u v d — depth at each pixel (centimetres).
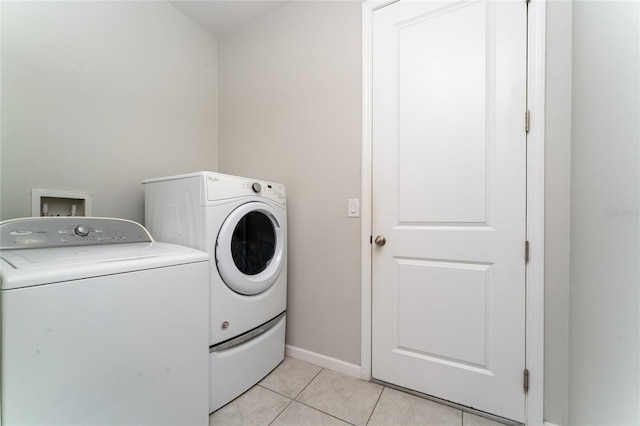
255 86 193
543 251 111
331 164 160
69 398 68
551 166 110
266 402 128
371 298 147
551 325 110
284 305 163
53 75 128
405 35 139
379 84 145
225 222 123
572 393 102
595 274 84
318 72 165
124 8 156
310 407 125
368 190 147
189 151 194
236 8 183
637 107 64
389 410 124
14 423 60
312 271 165
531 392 112
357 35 151
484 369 122
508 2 117
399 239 140
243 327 131
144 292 84
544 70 110
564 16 107
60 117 131
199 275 102
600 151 82
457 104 127
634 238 64
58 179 131
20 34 118
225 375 123
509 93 117
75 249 101
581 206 96
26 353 62
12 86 116
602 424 78
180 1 177
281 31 181
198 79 200
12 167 117
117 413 78
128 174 159
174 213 129
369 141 148
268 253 158
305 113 169
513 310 116
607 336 76
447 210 130
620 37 71
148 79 169
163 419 90
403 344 139
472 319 124
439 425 116
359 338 150
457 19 127
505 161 118
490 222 121
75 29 136
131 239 123
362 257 148
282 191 162
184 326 96
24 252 90
